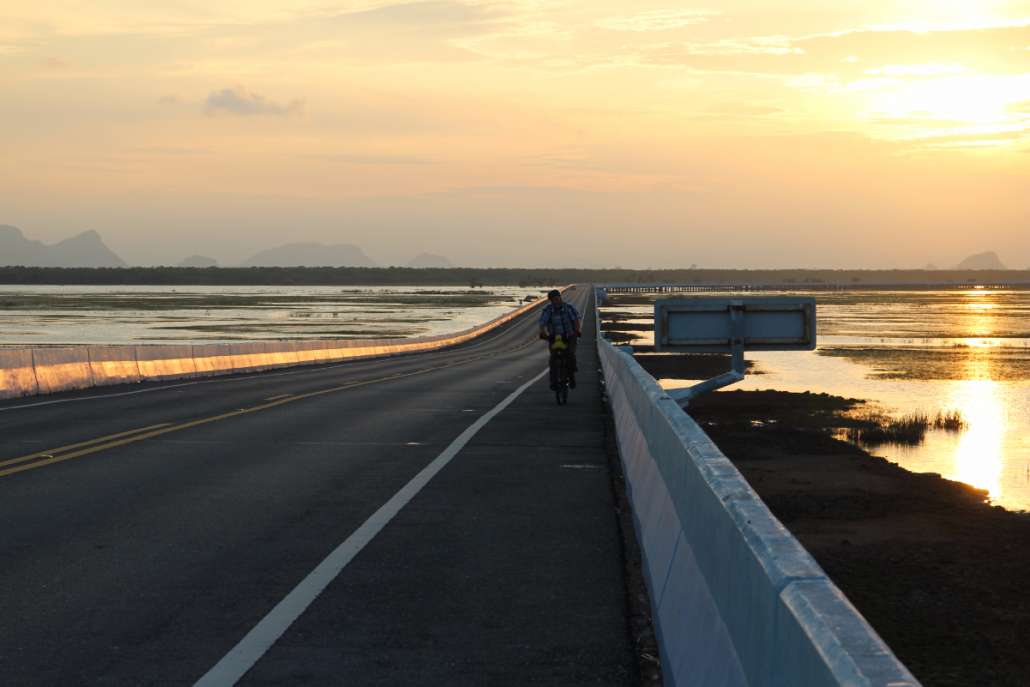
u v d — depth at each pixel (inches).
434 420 829.8
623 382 690.8
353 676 244.7
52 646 265.1
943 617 411.2
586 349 2635.3
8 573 338.6
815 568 133.7
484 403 997.2
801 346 854.5
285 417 845.8
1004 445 1211.2
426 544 383.6
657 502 327.9
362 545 381.1
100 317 6870.1
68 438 692.1
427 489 501.4
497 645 268.4
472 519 429.7
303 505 458.9
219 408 923.4
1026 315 7436.0
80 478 528.1
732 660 164.6
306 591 318.7
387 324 6038.4
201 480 524.4
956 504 696.4
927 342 3951.8
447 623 287.1
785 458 955.3
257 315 7465.6
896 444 1205.7
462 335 3592.5
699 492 223.8
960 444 1219.9
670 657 224.2
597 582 330.6
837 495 735.1
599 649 265.4
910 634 388.5
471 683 240.7
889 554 532.7
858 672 97.1
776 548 144.1
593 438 713.0
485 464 585.9
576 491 498.0
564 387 990.4
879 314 7588.6
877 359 2989.7
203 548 374.6
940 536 582.6
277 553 367.9
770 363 2795.3
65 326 5497.1
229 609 299.1
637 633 278.7
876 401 1793.8
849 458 954.7
